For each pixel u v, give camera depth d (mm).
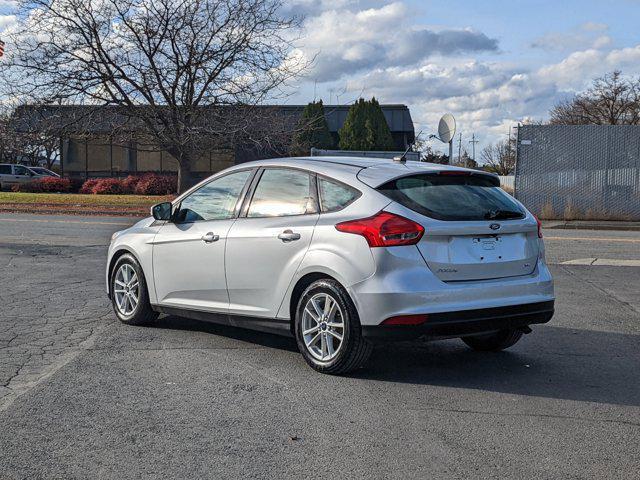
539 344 6617
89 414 4520
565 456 3920
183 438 4141
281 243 5664
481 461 3844
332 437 4176
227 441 4102
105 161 39125
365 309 5094
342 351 5266
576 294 9281
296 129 24812
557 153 21156
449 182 5609
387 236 5062
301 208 5727
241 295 6039
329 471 3701
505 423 4441
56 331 6863
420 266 5082
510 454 3943
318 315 5469
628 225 19531
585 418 4551
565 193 21172
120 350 6145
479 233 5316
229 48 23047
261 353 6082
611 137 20859
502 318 5344
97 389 5031
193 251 6422
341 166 5734
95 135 24703
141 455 3891
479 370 5691
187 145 23250
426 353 6250
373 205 5250
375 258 5066
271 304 5785
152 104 23062
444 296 5086
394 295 4992
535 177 21328
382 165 5738
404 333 5031
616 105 48219
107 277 7453
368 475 3656
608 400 4934
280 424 4383
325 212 5527
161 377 5344
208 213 6531
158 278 6809
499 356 6172
